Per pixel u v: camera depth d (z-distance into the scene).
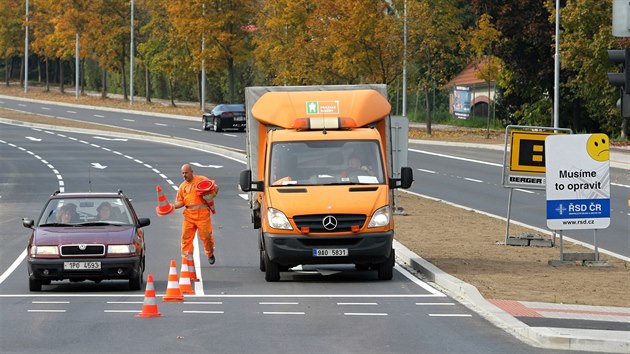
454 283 35.62
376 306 32.22
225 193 78.38
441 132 137.62
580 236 54.59
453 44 130.50
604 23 112.31
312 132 40.06
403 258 45.28
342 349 24.91
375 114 41.16
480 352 24.61
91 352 24.47
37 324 28.64
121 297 34.56
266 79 189.00
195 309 31.66
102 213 38.03
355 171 39.22
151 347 25.11
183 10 166.38
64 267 35.53
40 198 76.12
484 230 55.34
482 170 93.75
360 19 126.19
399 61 128.25
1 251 49.84
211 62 170.38
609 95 121.19
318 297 34.41
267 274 38.59
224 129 146.00
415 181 85.31
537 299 32.72
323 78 135.88
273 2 147.12
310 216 37.81
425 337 26.61
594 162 43.22
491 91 156.88
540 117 143.62
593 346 25.12
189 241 42.09
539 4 130.38
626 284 36.66
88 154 112.31
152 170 96.19
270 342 25.84
